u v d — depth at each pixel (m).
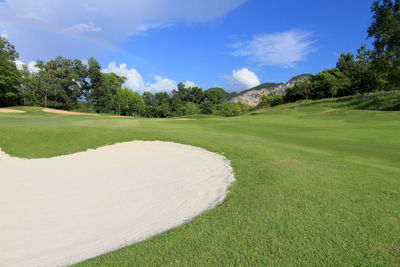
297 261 2.76
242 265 2.72
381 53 30.47
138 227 4.27
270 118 27.80
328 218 3.73
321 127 18.67
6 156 10.45
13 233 4.31
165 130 16.86
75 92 65.75
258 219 3.77
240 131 17.38
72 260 3.25
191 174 7.56
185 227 3.70
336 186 5.18
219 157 9.37
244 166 7.55
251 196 4.89
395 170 6.64
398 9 28.16
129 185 6.85
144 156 10.42
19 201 5.84
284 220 3.70
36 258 3.45
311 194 4.75
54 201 5.80
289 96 72.94
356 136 13.92
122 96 69.88
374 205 4.18
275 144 11.55
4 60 43.72
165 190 6.28
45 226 4.54
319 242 3.10
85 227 4.43
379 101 38.56
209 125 21.23
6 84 43.78
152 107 92.00
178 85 116.69
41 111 37.22
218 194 5.57
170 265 2.77
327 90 60.91
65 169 8.78
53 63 61.12
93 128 15.33
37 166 9.21
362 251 2.90
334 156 8.65
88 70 68.81
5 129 13.59
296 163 7.34
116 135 13.88
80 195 6.17
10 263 3.38
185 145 11.84
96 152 11.33
